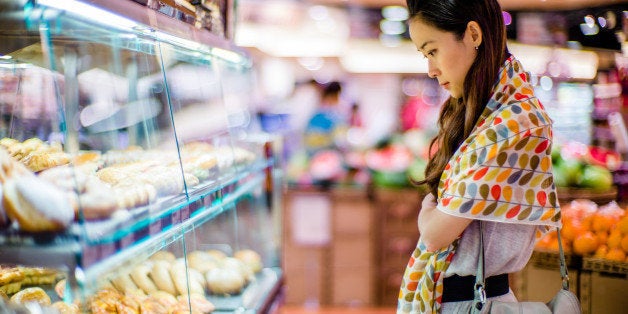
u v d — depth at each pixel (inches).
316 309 200.4
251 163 96.9
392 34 228.7
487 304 60.1
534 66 196.9
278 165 110.3
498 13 62.4
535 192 60.2
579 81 179.9
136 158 66.3
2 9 46.2
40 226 42.8
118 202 49.0
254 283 92.7
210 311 75.1
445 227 60.4
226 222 94.7
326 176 208.5
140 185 55.2
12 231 43.4
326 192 200.4
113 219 47.3
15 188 43.4
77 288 42.6
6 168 44.1
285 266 201.8
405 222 201.0
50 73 48.2
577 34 171.0
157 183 58.9
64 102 48.3
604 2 156.3
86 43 56.2
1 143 50.3
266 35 231.9
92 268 43.4
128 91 70.9
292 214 200.5
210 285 81.4
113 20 55.5
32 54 49.8
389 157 212.8
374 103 286.4
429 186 67.8
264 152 105.0
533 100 61.6
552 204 61.5
